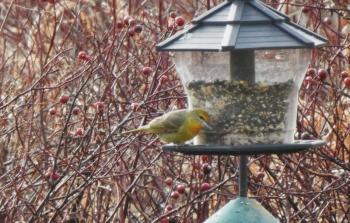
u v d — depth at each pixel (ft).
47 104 42.39
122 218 37.37
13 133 41.29
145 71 38.04
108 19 49.73
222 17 27.50
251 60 28.73
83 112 38.99
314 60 42.96
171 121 29.89
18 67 45.06
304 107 38.65
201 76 29.22
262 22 27.07
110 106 41.57
